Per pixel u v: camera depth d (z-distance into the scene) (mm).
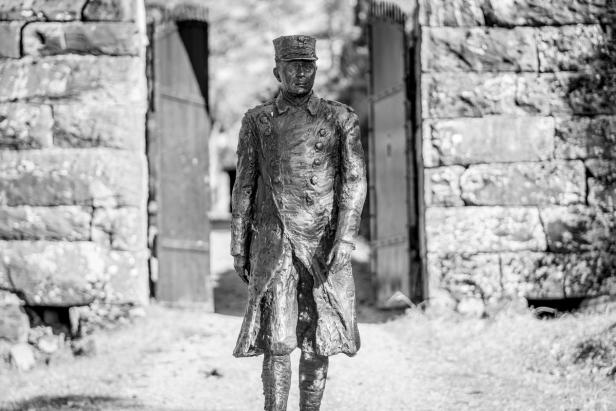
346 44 25422
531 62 13047
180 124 14719
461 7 13094
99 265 12945
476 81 12984
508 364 11125
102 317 12977
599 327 11805
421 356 11547
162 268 13898
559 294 12758
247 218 7828
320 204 7660
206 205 15203
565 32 13109
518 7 13125
